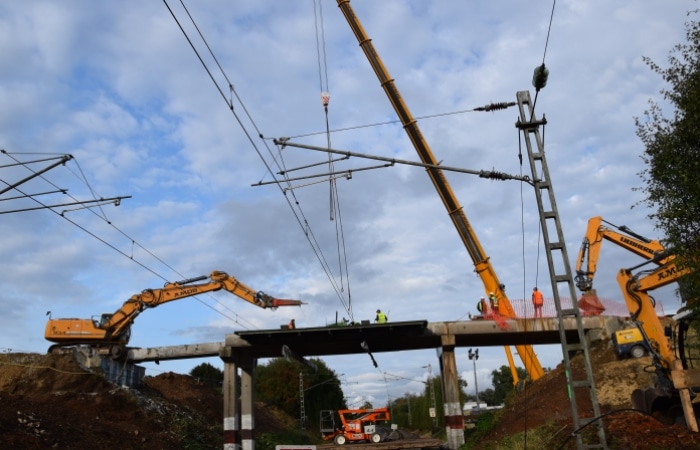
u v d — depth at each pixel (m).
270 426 71.12
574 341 42.38
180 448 41.53
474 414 80.69
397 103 45.69
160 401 49.81
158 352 46.50
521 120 17.84
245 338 40.66
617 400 30.38
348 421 55.16
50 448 30.36
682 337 23.02
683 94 16.61
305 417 85.25
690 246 16.70
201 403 60.88
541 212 17.27
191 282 45.88
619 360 34.56
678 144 16.83
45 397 40.47
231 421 42.66
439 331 40.38
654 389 23.59
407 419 140.38
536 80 16.30
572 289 16.72
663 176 17.02
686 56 16.70
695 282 16.78
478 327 40.22
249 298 44.19
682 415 22.38
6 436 29.08
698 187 15.96
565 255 16.94
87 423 37.22
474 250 42.75
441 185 43.84
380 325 38.38
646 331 26.28
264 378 92.38
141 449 37.19
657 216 17.09
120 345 45.94
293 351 44.91
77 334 45.12
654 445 19.78
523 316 40.44
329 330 38.91
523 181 17.70
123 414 42.06
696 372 20.44
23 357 43.84
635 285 26.73
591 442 22.03
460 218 43.25
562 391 34.72
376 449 46.41
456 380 39.84
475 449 35.34
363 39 47.09
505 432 34.06
